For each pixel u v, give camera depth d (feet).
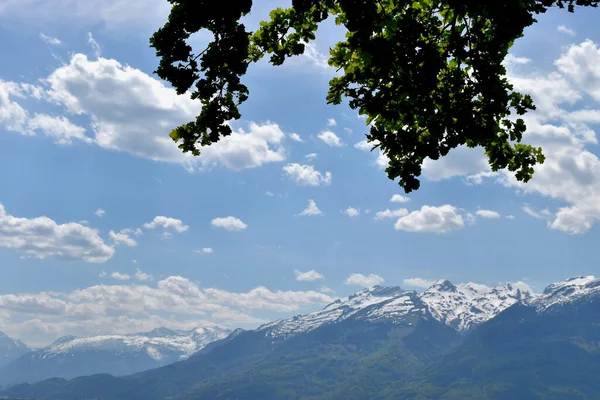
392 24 65.00
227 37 66.23
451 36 66.80
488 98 67.15
